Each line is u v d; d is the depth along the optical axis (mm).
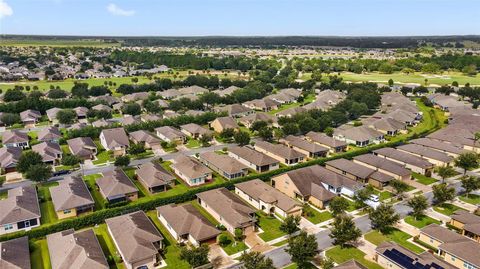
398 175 96438
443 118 165000
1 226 68438
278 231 73125
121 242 63312
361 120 159500
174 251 65812
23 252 61000
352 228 66375
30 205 75125
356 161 109438
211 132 133375
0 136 128750
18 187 84688
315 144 117188
